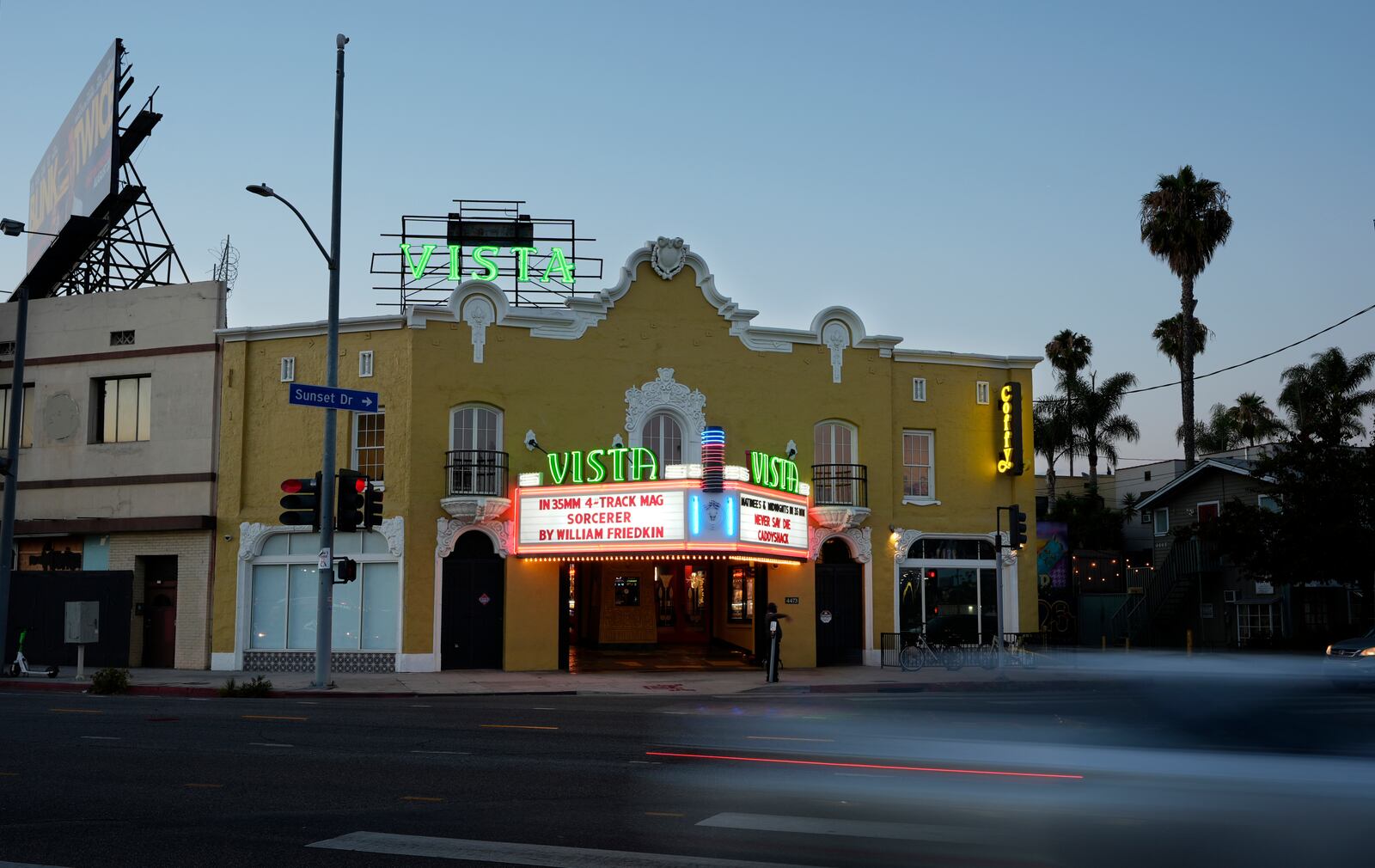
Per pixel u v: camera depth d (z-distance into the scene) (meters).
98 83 39.44
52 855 8.49
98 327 32.81
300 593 30.72
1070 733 16.06
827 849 8.73
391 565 30.17
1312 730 14.52
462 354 30.69
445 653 29.97
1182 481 49.19
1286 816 10.02
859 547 33.25
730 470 29.03
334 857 8.44
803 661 32.34
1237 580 45.22
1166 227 52.03
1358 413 66.12
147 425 32.28
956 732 16.33
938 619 34.06
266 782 11.61
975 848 8.77
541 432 31.09
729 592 34.75
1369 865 8.29
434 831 9.33
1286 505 37.28
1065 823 9.69
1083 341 71.25
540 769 12.56
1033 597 34.78
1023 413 35.16
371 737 15.51
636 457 30.00
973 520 34.56
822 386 33.47
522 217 36.34
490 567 30.55
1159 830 9.42
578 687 26.14
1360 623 43.16
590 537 29.61
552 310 31.88
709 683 27.19
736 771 12.52
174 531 31.22
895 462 34.22
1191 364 52.28
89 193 39.19
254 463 31.12
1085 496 68.94
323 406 24.69
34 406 33.19
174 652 31.11
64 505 32.47
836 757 13.62
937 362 34.91
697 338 32.59
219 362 31.72
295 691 24.05
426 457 30.12
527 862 8.30
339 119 25.81
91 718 17.72
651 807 10.38
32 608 31.75
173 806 10.34
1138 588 48.94
